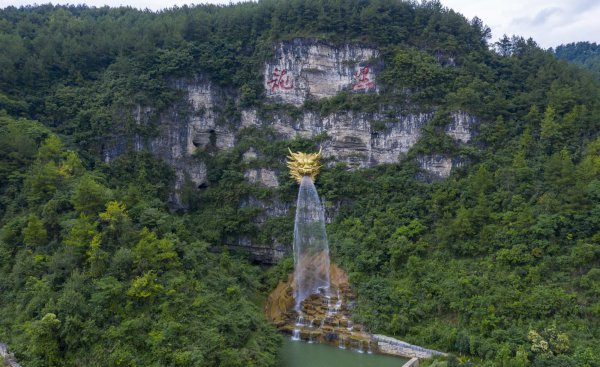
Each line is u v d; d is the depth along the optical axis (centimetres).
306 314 6259
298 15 8431
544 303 4925
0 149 6078
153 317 4534
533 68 8250
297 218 7506
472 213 6138
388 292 5941
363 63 8044
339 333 5741
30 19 9562
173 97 8144
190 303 4834
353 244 6788
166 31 8750
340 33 8231
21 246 5291
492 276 5478
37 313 4488
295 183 7700
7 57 7631
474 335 5016
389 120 7750
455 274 5744
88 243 4875
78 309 4350
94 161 7462
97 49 8469
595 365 4288
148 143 7900
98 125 7638
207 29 8794
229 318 4844
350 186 7538
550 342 4575
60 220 5291
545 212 5719
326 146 7906
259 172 7981
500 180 6531
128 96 7838
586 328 4678
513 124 7338
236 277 6372
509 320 4984
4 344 4466
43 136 6825
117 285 4519
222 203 8012
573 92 7306
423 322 5541
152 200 7275
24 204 5744
